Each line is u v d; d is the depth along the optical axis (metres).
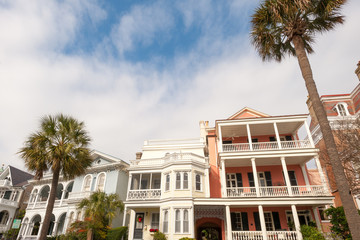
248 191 19.72
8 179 34.69
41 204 27.52
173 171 19.41
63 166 14.27
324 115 10.23
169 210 17.91
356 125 17.11
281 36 13.62
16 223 20.12
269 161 19.73
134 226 19.64
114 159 23.89
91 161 16.30
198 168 19.97
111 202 17.78
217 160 21.94
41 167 14.10
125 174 24.78
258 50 13.90
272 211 18.97
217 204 17.22
